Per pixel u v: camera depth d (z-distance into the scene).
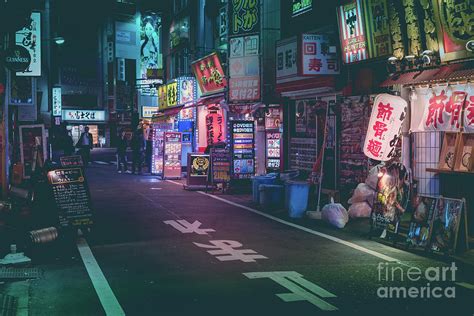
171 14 34.72
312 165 17.02
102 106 62.25
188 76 28.45
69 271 7.64
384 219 9.78
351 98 14.65
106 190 18.27
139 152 25.12
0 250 8.98
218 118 23.59
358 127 14.41
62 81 59.72
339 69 14.58
